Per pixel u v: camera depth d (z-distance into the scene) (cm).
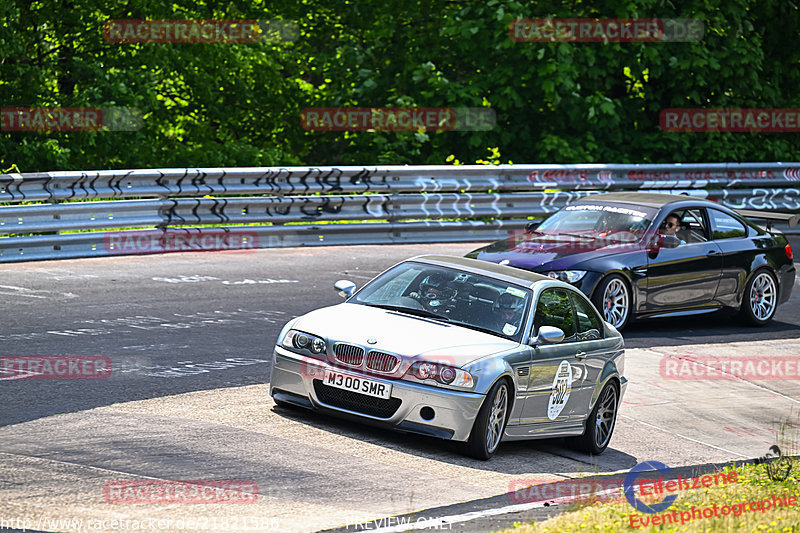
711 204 2883
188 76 5003
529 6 4791
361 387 1546
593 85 4850
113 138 4628
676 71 4831
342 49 4984
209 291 2641
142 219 3145
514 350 1603
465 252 3628
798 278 3609
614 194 2917
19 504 1119
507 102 4600
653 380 2303
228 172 3334
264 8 5334
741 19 5066
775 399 2281
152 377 1795
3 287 2486
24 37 4509
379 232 3688
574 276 2497
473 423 1527
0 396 1582
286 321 2383
